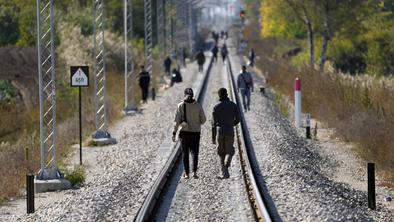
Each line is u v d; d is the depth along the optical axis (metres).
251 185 41.06
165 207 38.22
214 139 45.94
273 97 123.62
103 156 63.31
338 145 74.12
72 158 63.66
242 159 53.47
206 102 108.94
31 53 133.88
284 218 34.03
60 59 138.50
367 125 74.69
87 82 59.69
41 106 50.19
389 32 177.25
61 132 81.25
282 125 83.56
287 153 60.31
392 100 84.94
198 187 43.34
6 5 167.50
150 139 72.00
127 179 47.44
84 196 42.28
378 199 49.34
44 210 40.44
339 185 50.53
